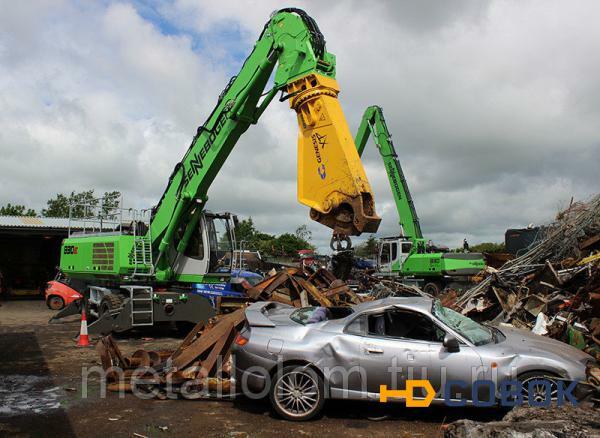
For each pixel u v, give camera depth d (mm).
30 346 11359
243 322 7758
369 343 6180
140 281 13125
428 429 5883
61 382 7941
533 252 17531
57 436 5539
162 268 13133
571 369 5777
